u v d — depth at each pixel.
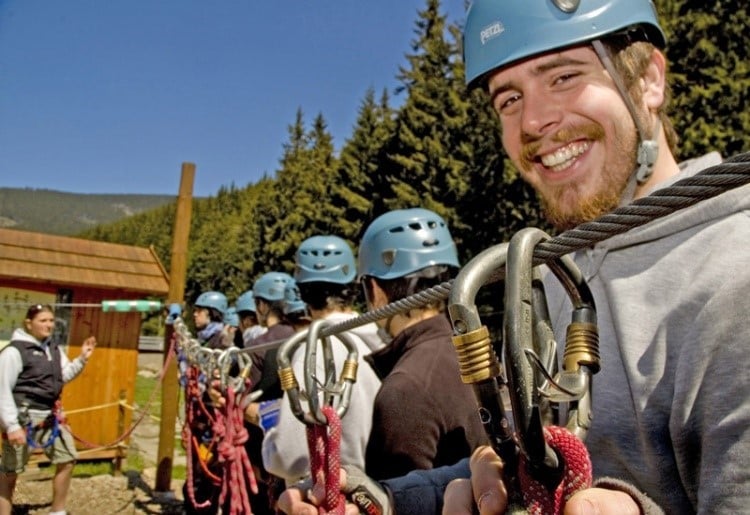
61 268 9.41
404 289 2.72
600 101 1.29
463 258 22.34
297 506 1.71
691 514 1.01
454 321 0.86
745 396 0.85
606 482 0.86
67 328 9.37
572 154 1.33
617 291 1.13
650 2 1.42
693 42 15.41
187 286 71.31
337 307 3.40
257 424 3.80
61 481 6.78
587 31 1.30
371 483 1.60
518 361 0.78
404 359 2.33
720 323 0.90
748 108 14.41
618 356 1.12
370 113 37.50
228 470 3.14
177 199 8.34
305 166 54.50
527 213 20.48
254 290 6.18
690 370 0.93
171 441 8.27
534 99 1.35
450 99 28.17
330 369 1.94
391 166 32.34
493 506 0.86
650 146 1.30
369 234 2.94
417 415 2.12
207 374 3.85
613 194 1.31
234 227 77.44
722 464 0.85
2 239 9.27
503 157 21.30
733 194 1.03
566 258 0.96
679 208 0.85
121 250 10.31
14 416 6.27
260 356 4.21
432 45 33.69
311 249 4.06
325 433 1.73
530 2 1.35
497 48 1.39
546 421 0.91
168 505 7.78
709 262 0.99
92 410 9.34
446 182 24.80
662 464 1.02
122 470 9.23
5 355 6.36
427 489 1.54
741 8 15.28
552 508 0.81
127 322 9.77
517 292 0.81
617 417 1.10
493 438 0.85
